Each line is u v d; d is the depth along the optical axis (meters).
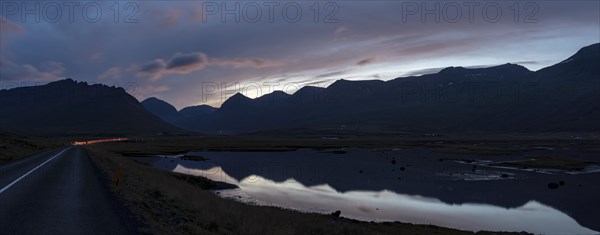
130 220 11.65
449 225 28.41
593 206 35.34
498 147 129.88
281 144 152.50
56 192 16.67
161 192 20.39
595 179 52.66
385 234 20.80
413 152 107.50
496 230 27.23
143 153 99.44
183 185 29.81
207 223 13.49
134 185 21.44
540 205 35.78
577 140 188.38
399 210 33.31
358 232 19.98
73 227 10.32
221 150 117.94
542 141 181.38
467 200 37.94
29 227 10.10
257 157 90.94
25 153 50.53
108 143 163.50
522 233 25.09
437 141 188.00
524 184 47.97
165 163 74.88
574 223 29.41
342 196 39.69
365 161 79.19
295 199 37.56
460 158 86.19
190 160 82.25
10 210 12.25
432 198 38.81
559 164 68.94
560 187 45.78
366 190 43.38
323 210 32.59
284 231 14.84
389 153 103.94
